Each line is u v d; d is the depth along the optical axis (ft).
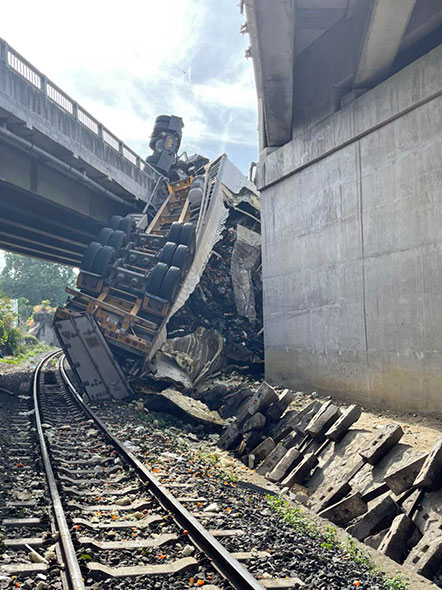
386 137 39.45
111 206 82.94
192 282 63.05
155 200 87.66
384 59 39.17
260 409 37.78
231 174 79.66
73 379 75.46
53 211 71.61
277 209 56.29
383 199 39.47
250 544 17.84
